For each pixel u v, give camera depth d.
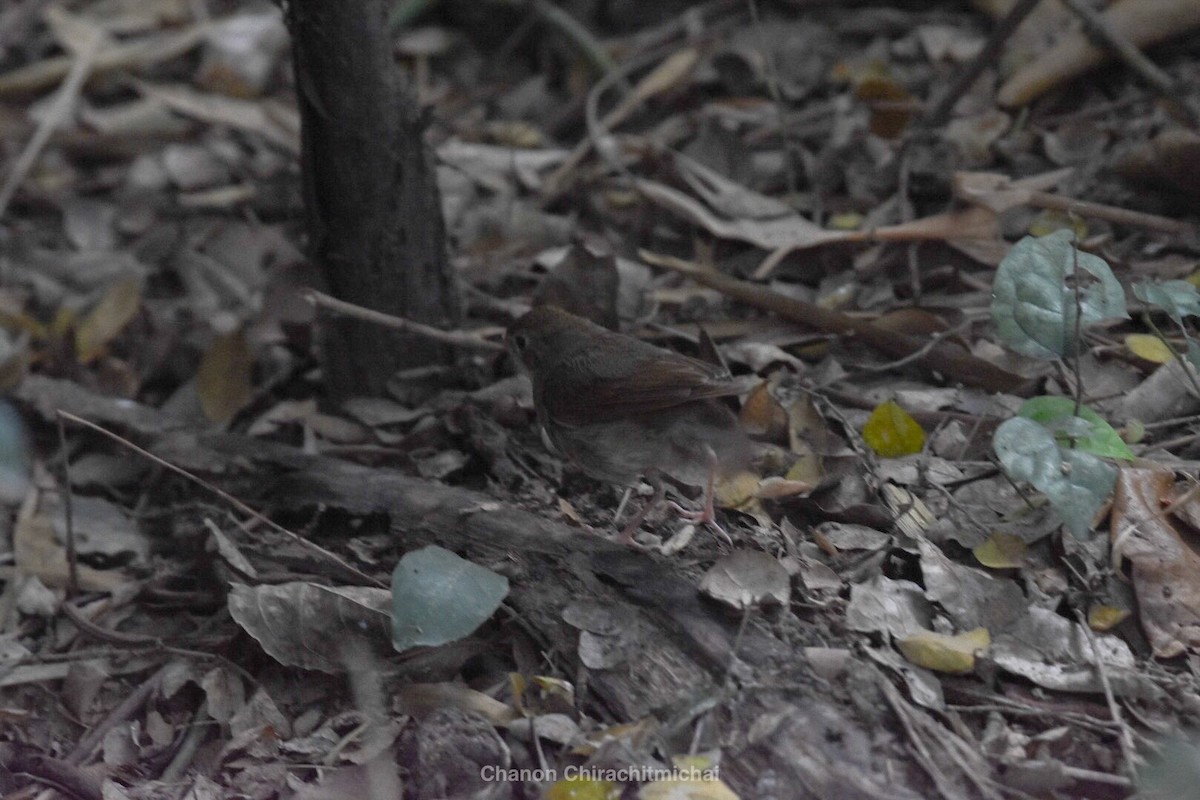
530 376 8.30
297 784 6.62
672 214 10.97
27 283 11.99
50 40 14.71
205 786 6.73
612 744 6.27
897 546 7.34
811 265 10.15
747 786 6.12
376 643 7.19
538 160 12.31
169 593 8.20
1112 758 6.20
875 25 12.76
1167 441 7.94
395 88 8.77
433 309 9.48
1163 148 9.60
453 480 8.67
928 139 10.84
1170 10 10.76
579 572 7.24
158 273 12.05
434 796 6.38
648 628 6.85
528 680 6.85
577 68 13.77
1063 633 6.75
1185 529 7.15
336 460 8.69
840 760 6.13
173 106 13.82
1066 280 7.36
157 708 7.39
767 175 11.26
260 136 13.55
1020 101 11.05
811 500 7.73
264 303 10.68
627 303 9.97
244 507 7.75
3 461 9.48
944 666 6.55
